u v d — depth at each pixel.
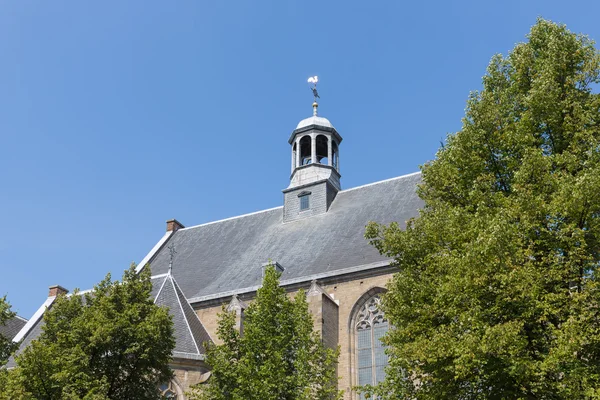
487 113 21.31
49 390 22.81
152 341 24.17
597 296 16.97
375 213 41.31
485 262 17.72
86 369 22.78
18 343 27.38
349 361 34.00
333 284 36.41
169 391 29.44
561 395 16.17
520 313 17.92
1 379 23.77
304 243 41.50
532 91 20.00
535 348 18.00
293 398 21.72
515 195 19.81
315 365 23.80
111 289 25.52
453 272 18.64
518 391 17.81
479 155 21.47
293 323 23.77
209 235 49.03
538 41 22.66
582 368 16.39
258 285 38.66
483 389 18.33
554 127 20.16
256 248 43.81
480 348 16.52
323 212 44.12
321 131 48.06
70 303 26.03
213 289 40.69
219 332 24.23
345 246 38.94
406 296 20.61
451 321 19.23
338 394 23.11
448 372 18.66
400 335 20.28
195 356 30.61
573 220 18.06
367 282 35.47
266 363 21.89
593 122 19.70
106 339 23.28
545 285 17.89
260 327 23.42
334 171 47.22
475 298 17.88
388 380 21.31
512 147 20.80
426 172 22.62
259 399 21.05
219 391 22.31
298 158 47.69
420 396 19.77
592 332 16.81
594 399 15.58
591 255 17.58
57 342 24.39
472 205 20.67
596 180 17.09
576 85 20.80
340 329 35.00
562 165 19.44
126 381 23.97
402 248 21.75
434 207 22.02
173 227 51.59
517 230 18.11
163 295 34.53
